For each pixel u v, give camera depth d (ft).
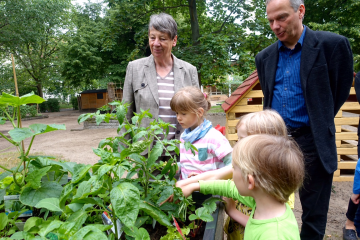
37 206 3.27
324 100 5.71
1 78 57.93
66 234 2.68
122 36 43.75
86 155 19.01
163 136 6.40
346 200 10.34
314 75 5.68
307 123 5.99
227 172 4.54
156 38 6.34
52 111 80.12
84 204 3.28
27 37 50.11
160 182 4.04
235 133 12.35
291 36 5.83
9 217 3.86
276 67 6.42
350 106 11.45
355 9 37.35
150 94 6.56
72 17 67.56
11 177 4.55
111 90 34.86
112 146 4.05
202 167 5.25
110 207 3.55
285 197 3.11
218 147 5.11
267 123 4.24
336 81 5.85
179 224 4.14
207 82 33.40
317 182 5.91
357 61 40.14
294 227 3.09
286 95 6.18
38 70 72.54
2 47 53.57
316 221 6.01
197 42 32.45
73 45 51.93
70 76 57.21
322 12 40.63
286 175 2.99
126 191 2.57
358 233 7.16
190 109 5.11
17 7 46.21
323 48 5.69
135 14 33.30
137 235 2.98
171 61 7.07
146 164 3.78
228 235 5.36
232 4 32.86
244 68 28.40
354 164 11.91
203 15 39.22
